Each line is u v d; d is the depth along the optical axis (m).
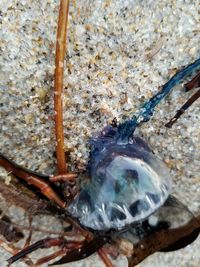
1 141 0.16
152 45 0.16
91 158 0.16
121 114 0.16
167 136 0.17
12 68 0.16
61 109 0.16
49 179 0.16
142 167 0.16
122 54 0.16
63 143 0.16
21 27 0.16
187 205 0.18
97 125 0.16
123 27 0.16
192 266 0.18
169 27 0.16
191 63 0.16
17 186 0.16
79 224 0.16
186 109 0.16
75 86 0.16
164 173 0.16
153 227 0.16
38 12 0.16
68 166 0.17
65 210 0.16
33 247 0.16
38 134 0.16
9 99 0.16
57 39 0.15
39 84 0.16
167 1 0.16
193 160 0.17
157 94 0.16
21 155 0.17
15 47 0.16
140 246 0.16
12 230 0.17
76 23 0.16
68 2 0.15
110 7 0.16
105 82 0.16
